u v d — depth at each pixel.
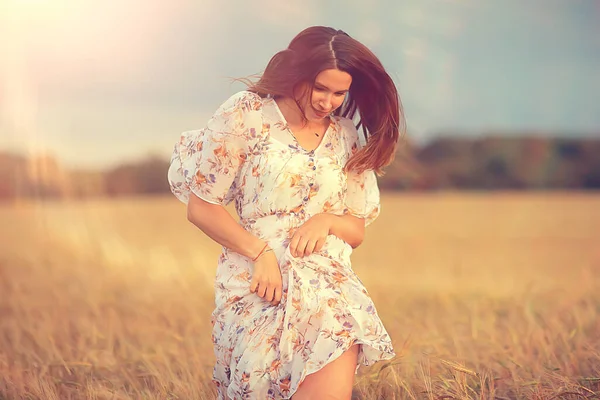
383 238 14.67
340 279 2.92
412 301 6.71
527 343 4.20
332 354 2.67
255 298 2.95
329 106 2.90
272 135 2.98
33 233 11.31
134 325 5.54
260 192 2.97
